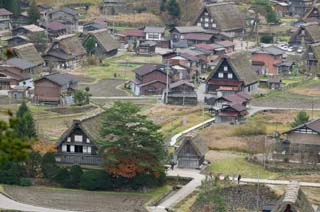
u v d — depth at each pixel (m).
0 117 117.75
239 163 103.69
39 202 87.75
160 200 89.56
